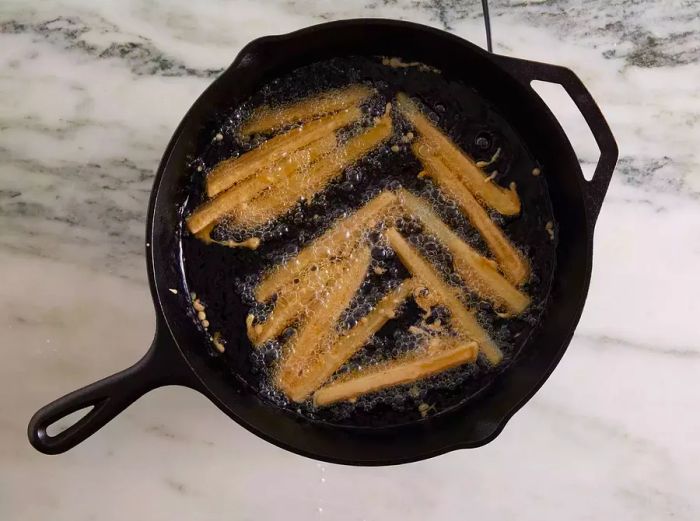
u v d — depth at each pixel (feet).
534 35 1.83
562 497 1.83
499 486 1.83
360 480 1.83
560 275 1.66
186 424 1.83
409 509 1.83
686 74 1.82
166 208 1.62
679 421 1.82
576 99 1.53
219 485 1.83
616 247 1.82
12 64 1.84
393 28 1.57
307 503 1.83
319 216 1.68
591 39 1.83
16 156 1.83
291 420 1.66
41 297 1.83
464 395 1.67
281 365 1.66
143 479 1.84
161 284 1.61
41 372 1.83
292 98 1.70
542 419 1.83
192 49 1.83
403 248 1.66
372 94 1.70
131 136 1.83
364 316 1.66
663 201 1.82
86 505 1.84
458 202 1.68
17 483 1.84
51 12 1.84
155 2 1.84
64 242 1.83
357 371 1.65
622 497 1.83
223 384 1.64
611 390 1.83
